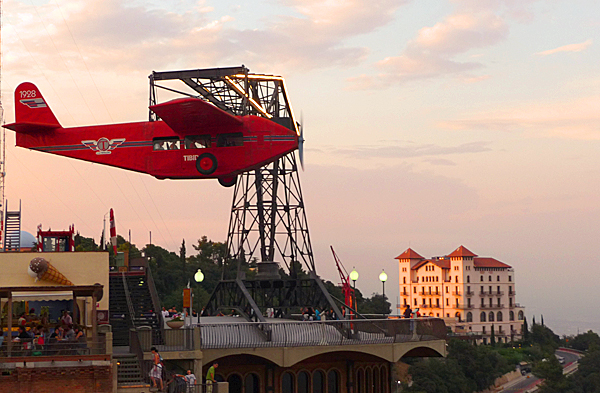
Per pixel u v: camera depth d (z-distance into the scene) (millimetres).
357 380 42688
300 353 37281
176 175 39719
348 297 51125
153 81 44906
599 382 151000
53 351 28016
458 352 143875
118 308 41156
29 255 35875
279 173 50625
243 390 39281
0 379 27141
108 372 27969
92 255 36750
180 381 29500
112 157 40750
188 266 103625
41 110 42094
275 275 49406
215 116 37438
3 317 34062
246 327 37469
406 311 46062
